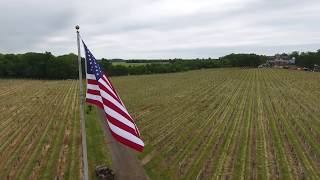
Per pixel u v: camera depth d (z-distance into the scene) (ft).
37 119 169.99
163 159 104.94
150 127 148.97
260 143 122.83
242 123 156.15
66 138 131.03
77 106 204.54
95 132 138.41
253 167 98.32
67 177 91.56
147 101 228.22
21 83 378.12
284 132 139.74
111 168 97.30
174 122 158.92
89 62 53.67
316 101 225.15
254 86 314.55
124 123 53.11
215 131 140.26
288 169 97.35
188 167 98.02
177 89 299.17
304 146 120.47
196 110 191.31
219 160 103.96
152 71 555.69
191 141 125.18
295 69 581.94
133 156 107.34
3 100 241.55
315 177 91.91
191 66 640.17
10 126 156.56
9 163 104.22
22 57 485.97
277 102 220.64
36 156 110.22
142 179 89.56
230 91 279.90
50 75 467.11
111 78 451.94
